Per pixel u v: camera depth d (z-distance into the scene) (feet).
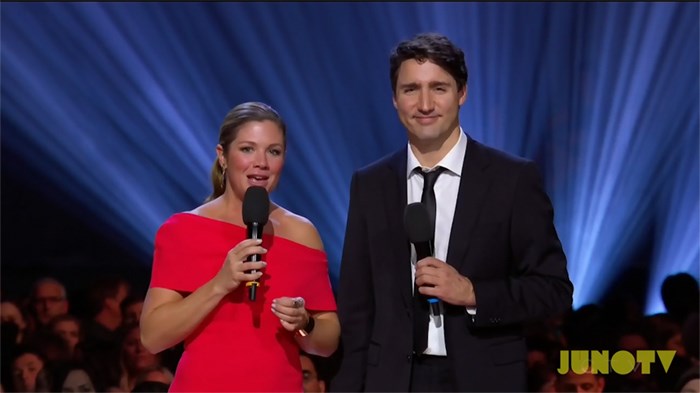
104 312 64.80
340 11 84.12
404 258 33.94
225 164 34.17
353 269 35.24
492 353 32.94
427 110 32.91
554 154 83.30
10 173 87.10
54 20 84.48
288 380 33.24
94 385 57.77
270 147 33.35
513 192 33.47
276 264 33.71
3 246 87.97
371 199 35.19
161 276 33.17
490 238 33.24
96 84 85.81
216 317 32.94
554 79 82.99
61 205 87.51
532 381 56.49
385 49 84.53
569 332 60.70
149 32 84.99
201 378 32.53
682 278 62.75
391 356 33.53
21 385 57.57
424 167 34.55
